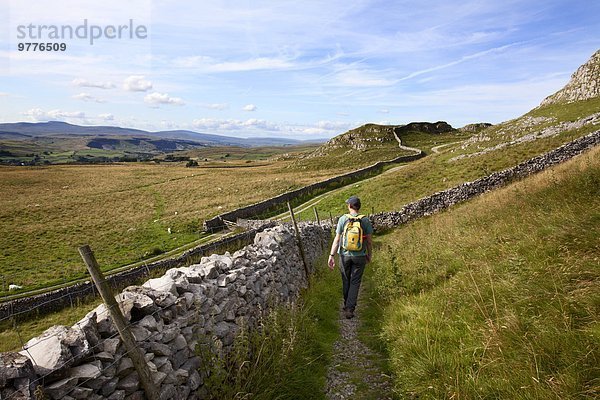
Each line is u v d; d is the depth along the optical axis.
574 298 4.21
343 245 7.83
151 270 23.06
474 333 4.69
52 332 3.25
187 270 5.44
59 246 37.22
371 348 6.23
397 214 24.94
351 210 8.16
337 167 93.56
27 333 16.53
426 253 9.45
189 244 35.69
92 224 46.16
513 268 5.58
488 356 4.18
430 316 5.75
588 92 56.00
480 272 6.20
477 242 8.16
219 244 25.16
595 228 5.56
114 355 3.35
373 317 7.47
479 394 3.67
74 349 3.11
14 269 29.64
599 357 3.39
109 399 3.19
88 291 20.97
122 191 71.38
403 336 5.55
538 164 24.12
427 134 133.62
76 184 79.88
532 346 3.84
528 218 7.92
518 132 46.31
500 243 7.18
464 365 4.31
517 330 4.24
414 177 38.19
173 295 4.41
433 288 7.15
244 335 5.08
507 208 10.44
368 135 128.88
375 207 33.31
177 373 3.94
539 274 5.05
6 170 97.75
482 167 32.38
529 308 4.51
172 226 42.62
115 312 3.40
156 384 3.57
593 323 3.79
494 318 4.77
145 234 40.19
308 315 7.14
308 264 11.89
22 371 2.67
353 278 7.90
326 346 6.23
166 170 107.19
